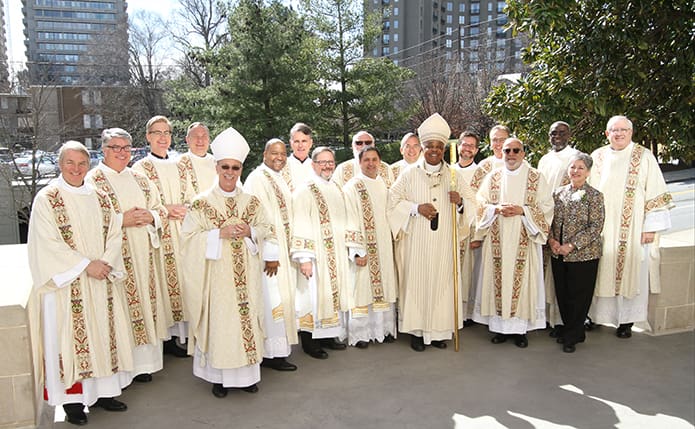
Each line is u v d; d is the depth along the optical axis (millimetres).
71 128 25703
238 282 3998
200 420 3834
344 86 22781
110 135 4438
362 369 4633
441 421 3812
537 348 5078
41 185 20453
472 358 4852
